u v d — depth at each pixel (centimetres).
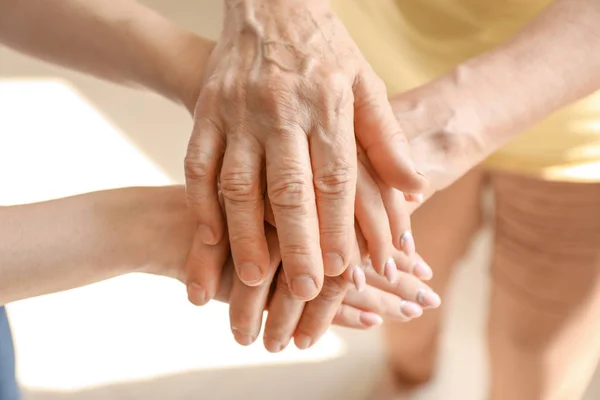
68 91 153
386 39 76
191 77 66
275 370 105
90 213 63
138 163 134
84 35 68
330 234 60
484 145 65
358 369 105
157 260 64
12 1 68
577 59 64
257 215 61
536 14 69
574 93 65
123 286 115
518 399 89
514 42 66
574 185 75
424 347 97
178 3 162
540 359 84
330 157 60
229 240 63
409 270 68
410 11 74
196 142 61
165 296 114
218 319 110
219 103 61
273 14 62
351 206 60
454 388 103
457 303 112
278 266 63
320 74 60
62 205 64
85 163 135
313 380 104
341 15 76
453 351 107
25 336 108
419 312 69
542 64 64
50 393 101
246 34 62
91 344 107
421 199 64
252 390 102
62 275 63
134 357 106
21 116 146
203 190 61
